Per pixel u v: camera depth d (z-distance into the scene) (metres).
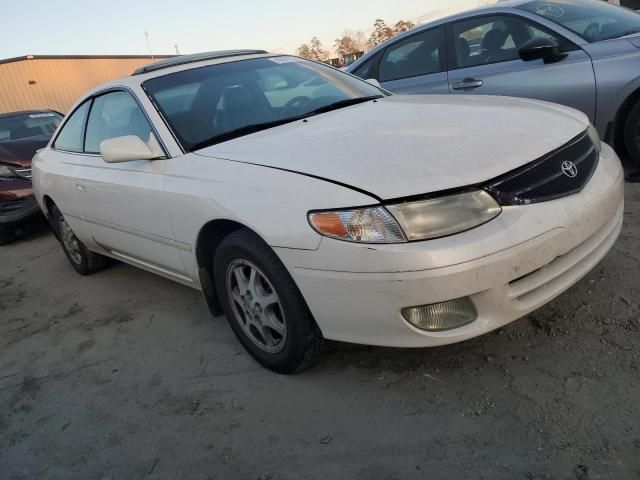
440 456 1.97
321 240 2.10
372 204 2.03
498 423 2.07
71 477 2.24
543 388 2.21
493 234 2.02
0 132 7.94
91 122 3.83
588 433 1.94
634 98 4.12
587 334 2.49
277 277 2.32
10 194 6.11
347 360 2.64
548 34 4.47
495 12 4.80
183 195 2.68
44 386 3.01
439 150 2.24
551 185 2.21
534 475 1.81
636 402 2.04
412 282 1.98
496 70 4.71
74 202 3.90
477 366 2.42
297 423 2.29
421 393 2.32
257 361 2.75
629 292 2.74
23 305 4.32
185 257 2.90
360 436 2.15
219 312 2.96
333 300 2.15
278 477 2.03
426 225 2.00
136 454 2.31
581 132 2.57
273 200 2.27
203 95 3.19
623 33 4.33
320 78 3.61
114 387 2.85
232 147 2.74
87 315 3.86
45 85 23.16
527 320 2.68
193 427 2.40
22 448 2.50
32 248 6.08
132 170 3.12
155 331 3.39
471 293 2.02
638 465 1.77
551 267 2.19
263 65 3.61
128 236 3.40
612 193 2.45
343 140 2.49
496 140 2.31
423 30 5.26
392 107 3.02
